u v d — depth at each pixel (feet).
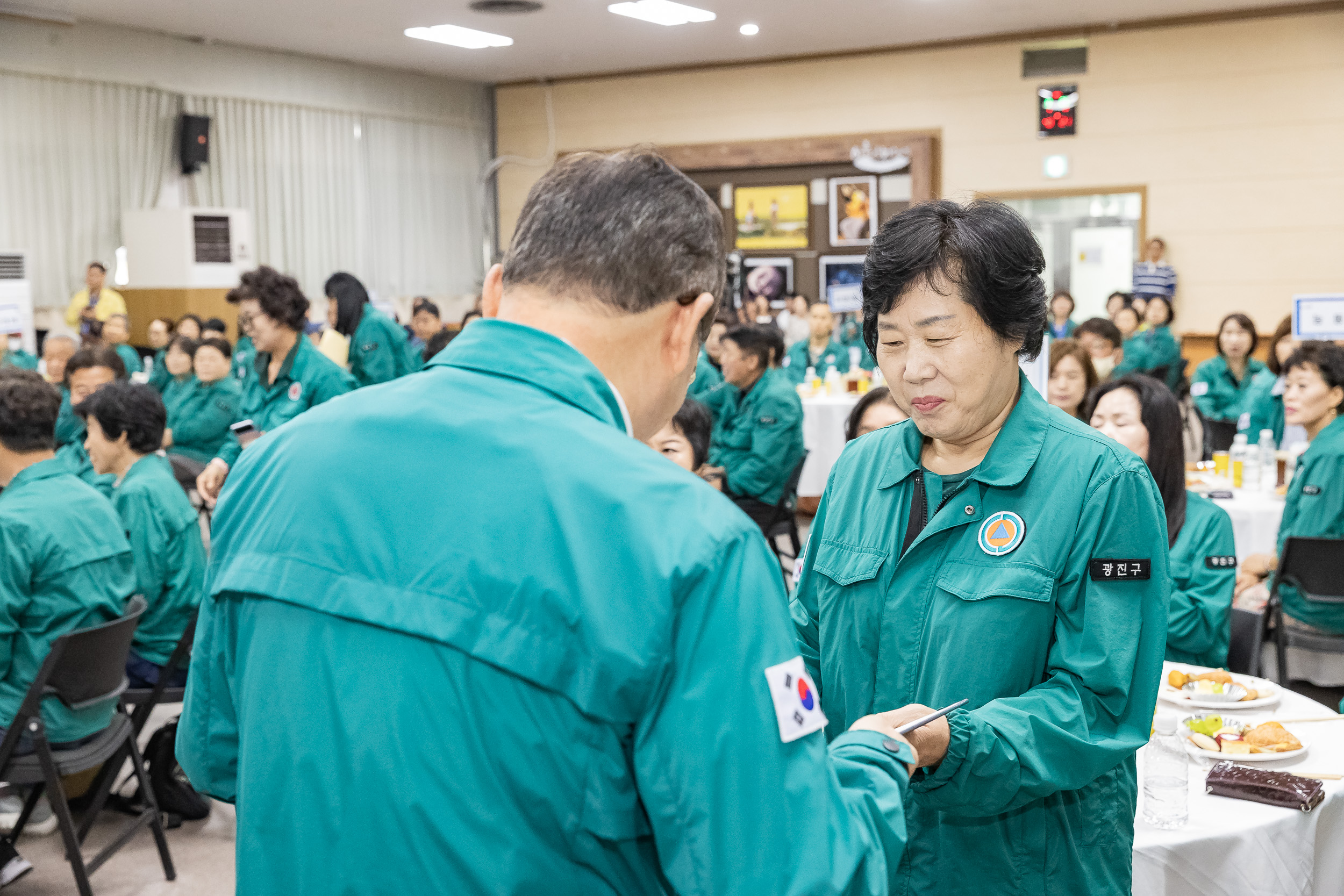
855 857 2.46
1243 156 32.91
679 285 2.83
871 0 30.50
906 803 4.27
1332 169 32.07
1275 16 32.14
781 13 31.68
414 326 29.30
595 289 2.79
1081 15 32.53
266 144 36.04
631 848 2.56
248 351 27.66
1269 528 14.29
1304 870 5.66
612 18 32.09
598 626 2.43
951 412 4.03
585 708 2.42
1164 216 33.86
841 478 4.74
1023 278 3.92
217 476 13.21
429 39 34.50
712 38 34.86
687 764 2.41
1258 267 33.01
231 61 34.91
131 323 32.71
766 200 38.42
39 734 8.66
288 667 2.65
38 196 30.99
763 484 17.70
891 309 4.05
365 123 38.78
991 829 4.16
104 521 9.68
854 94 37.11
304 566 2.67
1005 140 35.40
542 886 2.48
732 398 18.78
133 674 10.75
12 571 8.98
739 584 2.50
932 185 36.27
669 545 2.48
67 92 31.37
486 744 2.46
